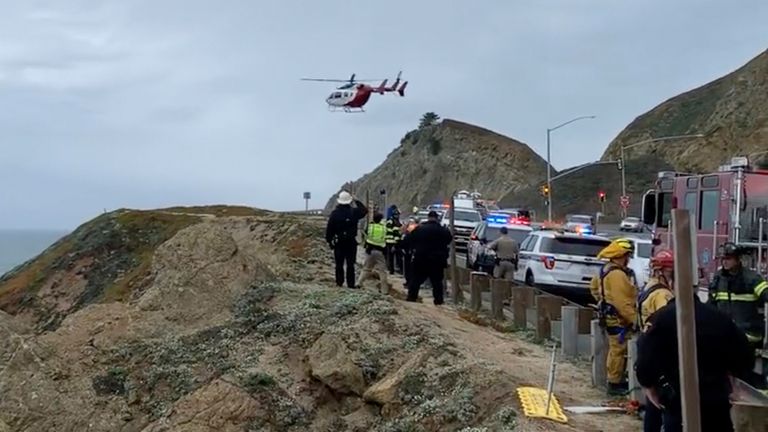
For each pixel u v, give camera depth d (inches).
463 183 5610.2
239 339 597.6
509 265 883.4
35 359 586.9
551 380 379.6
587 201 4106.8
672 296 307.1
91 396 566.3
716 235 590.2
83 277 1520.7
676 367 248.4
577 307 548.7
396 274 1090.7
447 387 445.7
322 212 2918.3
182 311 655.8
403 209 5698.8
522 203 4434.1
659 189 685.9
